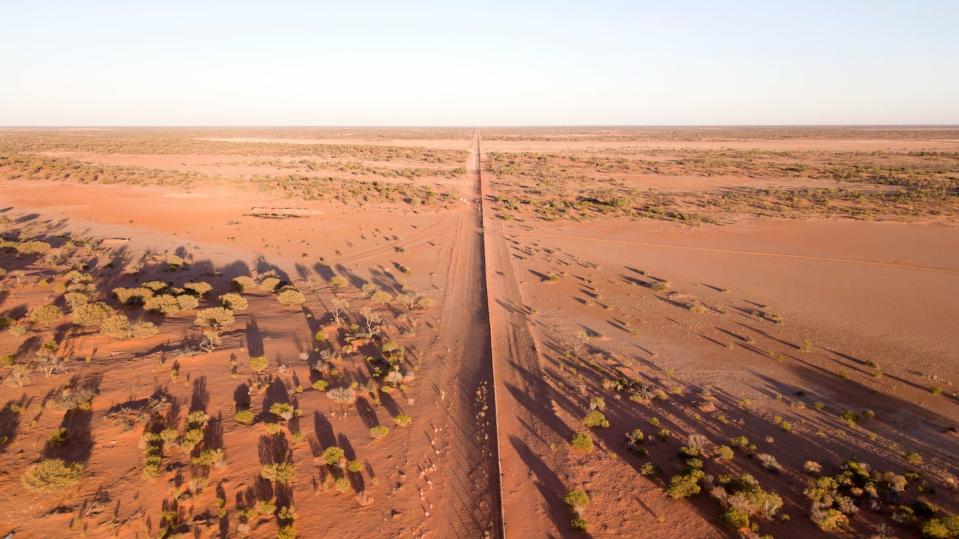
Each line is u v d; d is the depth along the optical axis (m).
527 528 20.94
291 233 71.69
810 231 74.56
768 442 26.75
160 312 38.94
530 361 35.50
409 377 31.88
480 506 22.06
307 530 19.91
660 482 23.66
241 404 27.42
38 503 19.41
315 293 48.09
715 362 36.06
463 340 38.88
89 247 59.03
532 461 25.09
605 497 22.73
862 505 22.28
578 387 32.06
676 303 47.78
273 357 33.38
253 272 54.84
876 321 43.47
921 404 30.83
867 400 31.25
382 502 21.77
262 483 21.98
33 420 23.84
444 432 27.02
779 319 43.59
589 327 41.91
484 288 51.09
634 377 33.62
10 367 28.20
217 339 33.91
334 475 23.08
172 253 60.25
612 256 63.62
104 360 30.12
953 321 43.41
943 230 73.69
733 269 58.28
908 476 23.73
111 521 19.19
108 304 39.88
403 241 69.56
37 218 73.81
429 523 20.94
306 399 28.78
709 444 26.56
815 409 30.12
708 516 21.66
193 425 24.77
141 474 21.52
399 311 44.38
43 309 34.25
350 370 32.78
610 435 27.28
